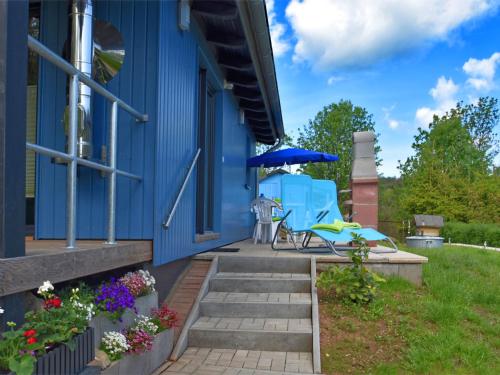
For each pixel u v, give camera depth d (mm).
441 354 3523
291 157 8875
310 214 6453
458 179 22547
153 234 3789
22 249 2152
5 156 2039
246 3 4422
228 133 7027
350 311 4270
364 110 22250
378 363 3488
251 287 4660
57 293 2824
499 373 3326
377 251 6180
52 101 4023
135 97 3842
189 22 4500
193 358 3646
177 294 4508
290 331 3852
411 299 4582
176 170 4363
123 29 3873
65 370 2061
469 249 11336
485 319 4305
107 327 2822
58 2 4094
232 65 6137
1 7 2041
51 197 3928
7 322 2049
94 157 3811
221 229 6473
